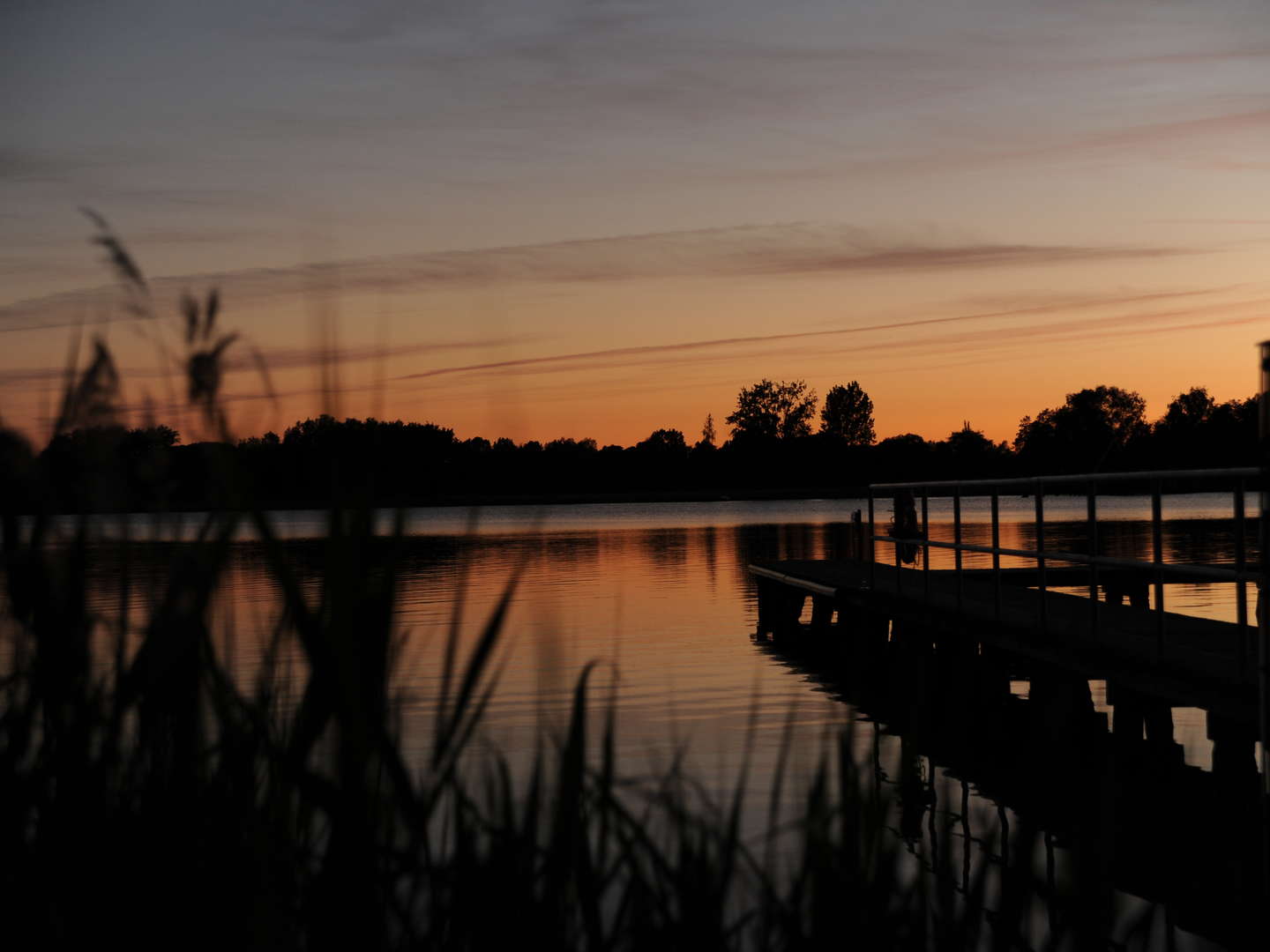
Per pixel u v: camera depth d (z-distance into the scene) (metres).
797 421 110.50
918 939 1.48
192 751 1.25
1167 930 4.77
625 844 1.45
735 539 36.66
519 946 1.34
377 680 1.13
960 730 9.05
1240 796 6.84
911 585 13.45
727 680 11.33
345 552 1.11
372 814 1.14
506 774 1.41
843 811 1.48
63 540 1.18
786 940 1.43
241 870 1.22
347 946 1.14
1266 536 4.31
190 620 1.19
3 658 1.26
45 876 1.26
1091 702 8.47
